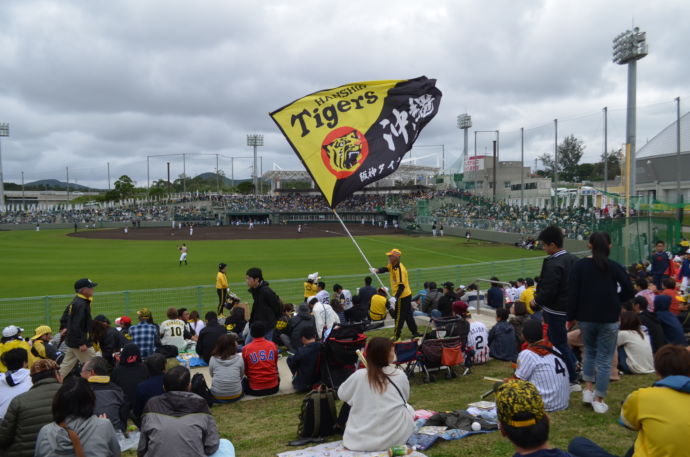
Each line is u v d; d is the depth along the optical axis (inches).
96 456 183.2
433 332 359.9
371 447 208.5
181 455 178.7
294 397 332.5
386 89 411.5
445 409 279.3
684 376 149.3
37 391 216.4
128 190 5654.5
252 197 4286.4
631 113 1630.2
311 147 399.2
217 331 406.9
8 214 3703.3
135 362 307.0
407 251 1804.9
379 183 4827.8
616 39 1857.8
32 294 989.2
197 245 2106.3
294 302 849.5
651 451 143.6
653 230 876.0
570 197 2426.2
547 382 250.2
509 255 1664.6
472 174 3361.2
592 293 238.1
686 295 466.0
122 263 1493.6
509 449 213.9
